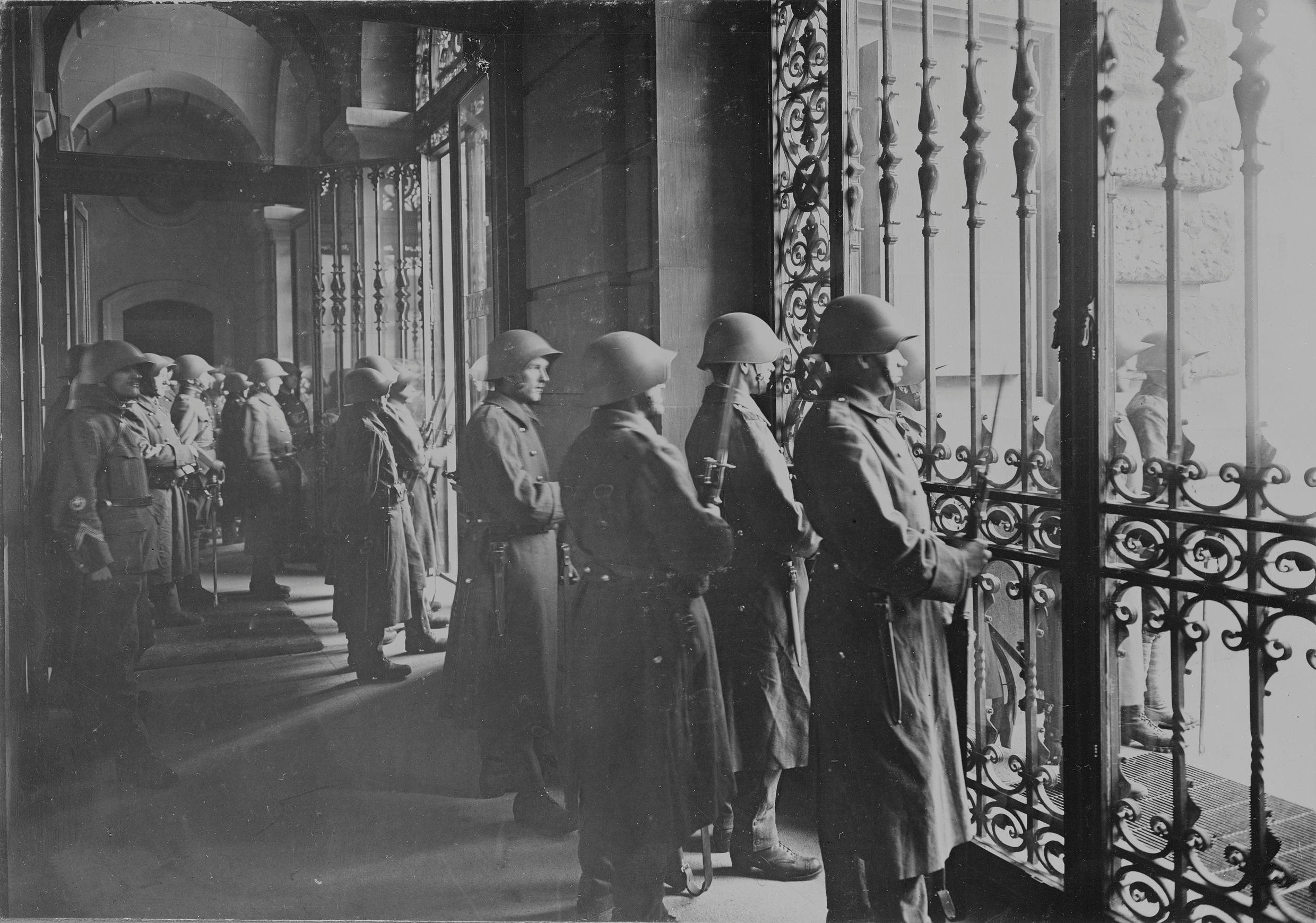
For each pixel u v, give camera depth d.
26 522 2.74
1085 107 2.13
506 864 2.55
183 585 2.84
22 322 2.77
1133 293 2.76
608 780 2.39
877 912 2.02
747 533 2.42
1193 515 1.98
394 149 3.07
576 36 2.97
